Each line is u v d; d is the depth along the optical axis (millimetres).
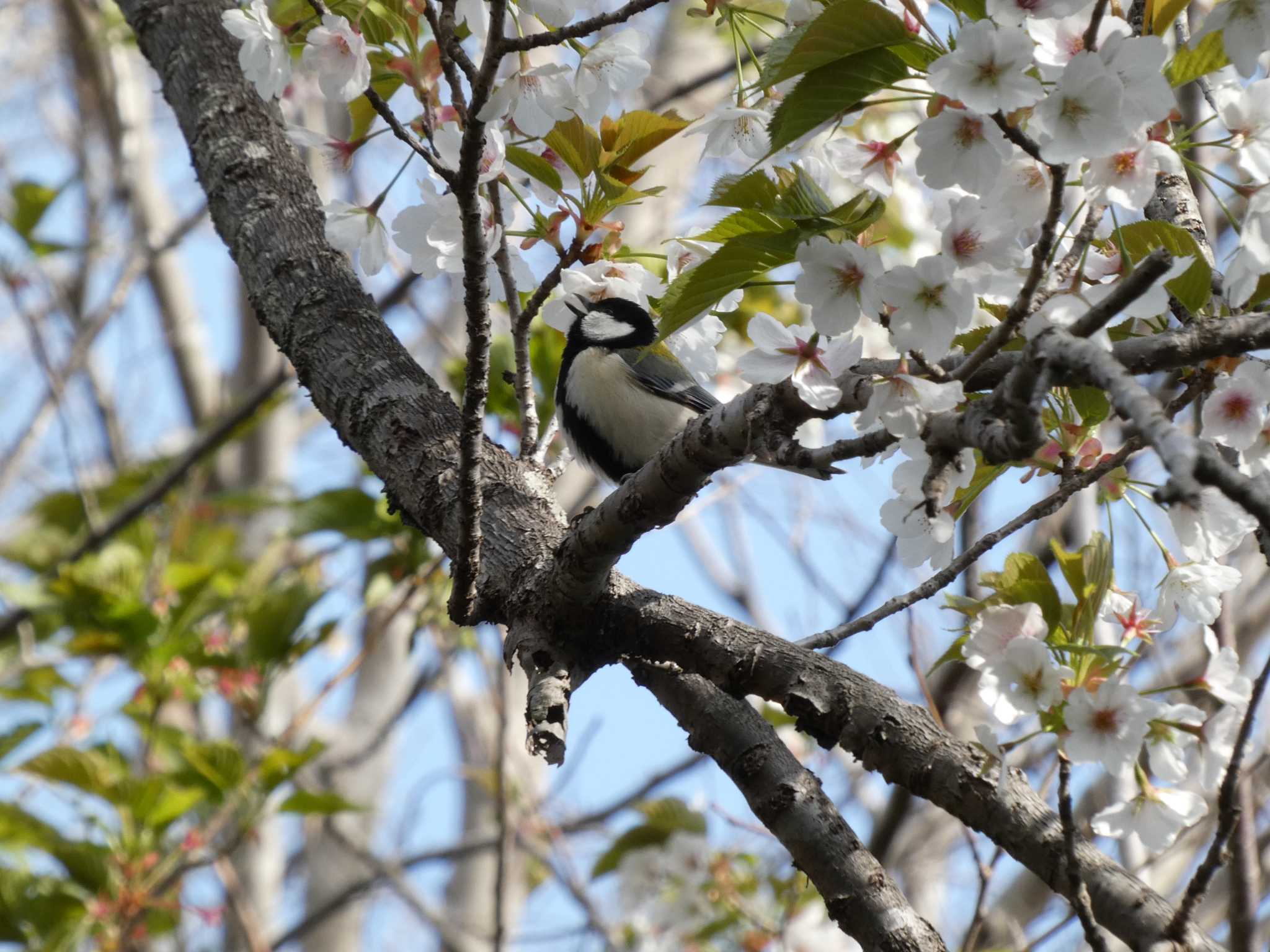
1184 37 5859
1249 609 11016
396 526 11141
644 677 5781
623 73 5375
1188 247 4812
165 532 14430
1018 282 4613
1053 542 5094
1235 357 4820
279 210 7180
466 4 5418
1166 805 4641
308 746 10703
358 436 6535
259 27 5242
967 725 9914
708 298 4781
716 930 11008
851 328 4281
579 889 12078
